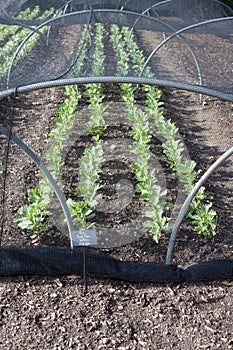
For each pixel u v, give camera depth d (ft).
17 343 9.97
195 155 15.29
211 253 11.80
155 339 10.12
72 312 10.48
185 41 17.90
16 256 11.16
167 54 23.26
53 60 17.54
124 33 26.61
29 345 9.95
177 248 11.86
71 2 23.49
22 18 21.72
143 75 19.07
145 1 27.12
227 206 13.21
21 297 10.71
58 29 23.70
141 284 11.07
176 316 10.49
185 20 25.94
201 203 13.15
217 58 22.09
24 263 11.10
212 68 20.40
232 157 15.26
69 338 10.08
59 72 16.37
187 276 11.09
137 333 10.20
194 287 11.02
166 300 10.77
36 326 10.24
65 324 10.28
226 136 16.46
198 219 12.13
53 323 10.30
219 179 14.25
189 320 10.43
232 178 14.32
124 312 10.53
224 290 11.00
